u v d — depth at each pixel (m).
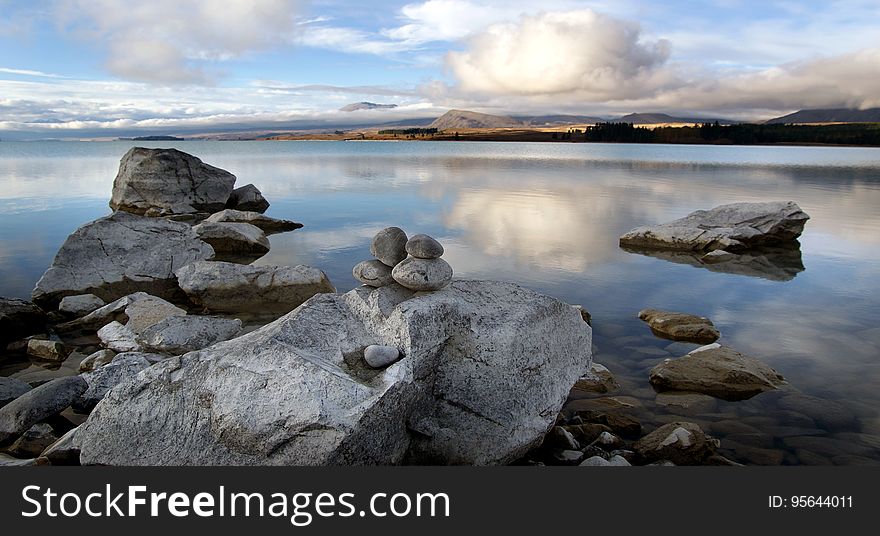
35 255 15.59
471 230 19.83
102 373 7.20
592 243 17.94
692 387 7.77
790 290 12.91
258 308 11.41
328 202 27.94
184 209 25.69
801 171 48.94
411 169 50.75
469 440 5.57
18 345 9.12
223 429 4.84
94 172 45.19
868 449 6.29
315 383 4.81
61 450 5.54
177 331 8.67
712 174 45.75
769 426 6.80
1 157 72.50
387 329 5.70
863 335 9.93
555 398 6.23
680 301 11.96
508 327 6.04
